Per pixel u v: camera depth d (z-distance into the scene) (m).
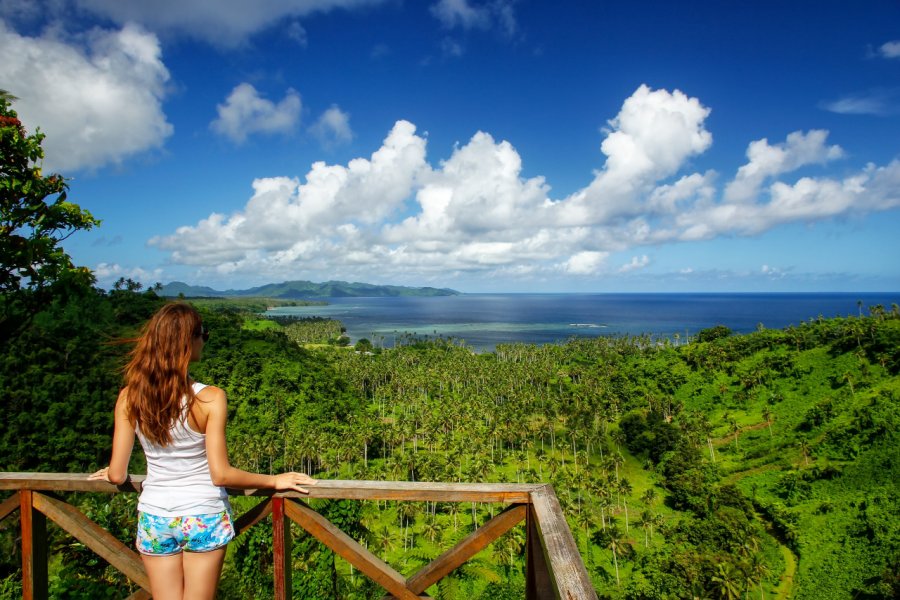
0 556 8.01
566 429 83.38
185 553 2.84
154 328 2.81
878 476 60.06
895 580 41.06
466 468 66.19
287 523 3.09
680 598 39.97
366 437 72.19
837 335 100.25
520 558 42.59
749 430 81.31
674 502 62.41
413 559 44.69
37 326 46.28
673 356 113.69
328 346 177.88
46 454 38.22
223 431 2.82
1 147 5.31
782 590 46.91
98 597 7.45
